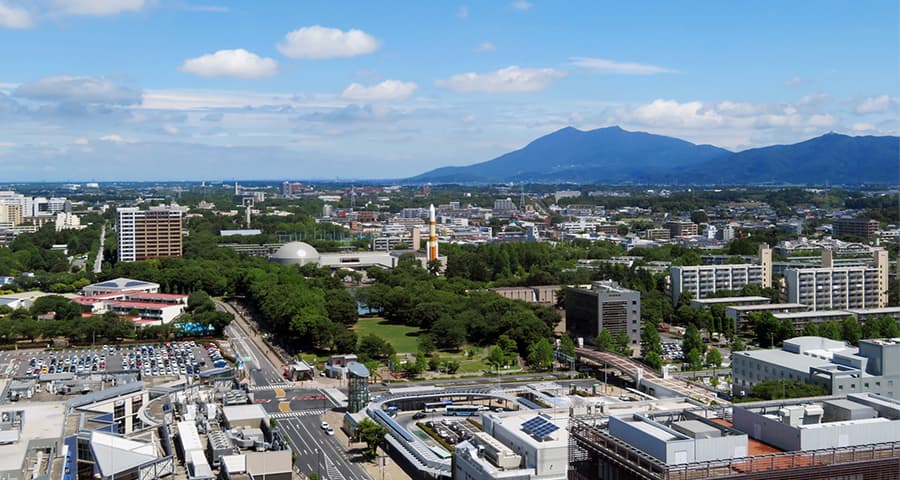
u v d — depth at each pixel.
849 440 189.75
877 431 191.75
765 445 195.12
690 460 177.88
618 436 195.50
